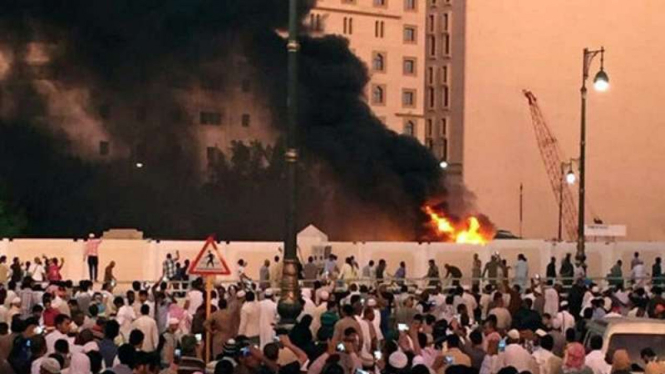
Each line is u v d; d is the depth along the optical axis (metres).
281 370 12.59
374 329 18.42
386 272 48.31
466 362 16.16
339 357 14.44
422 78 110.62
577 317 27.42
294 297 21.06
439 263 51.22
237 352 15.01
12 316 19.77
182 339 18.12
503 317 22.84
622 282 41.94
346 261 44.34
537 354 16.81
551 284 40.97
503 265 45.88
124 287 43.06
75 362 13.88
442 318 22.12
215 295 26.59
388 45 108.50
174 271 41.69
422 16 110.94
